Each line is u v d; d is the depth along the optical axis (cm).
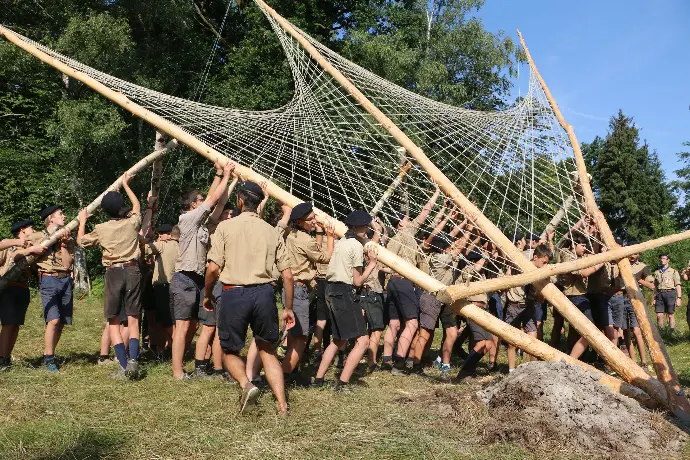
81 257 1716
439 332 1047
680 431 416
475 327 614
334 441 377
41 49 642
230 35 2297
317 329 669
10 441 358
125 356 558
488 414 427
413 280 525
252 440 370
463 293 509
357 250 524
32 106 1858
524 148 624
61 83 1814
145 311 710
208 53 2138
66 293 602
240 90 1884
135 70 1773
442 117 670
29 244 583
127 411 431
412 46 2072
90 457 338
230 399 463
